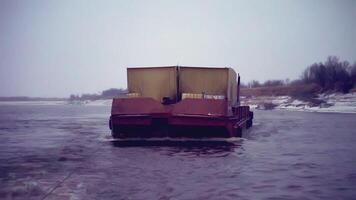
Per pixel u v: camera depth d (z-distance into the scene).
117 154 16.94
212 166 13.87
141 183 11.05
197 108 19.67
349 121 45.81
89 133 29.38
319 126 37.09
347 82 102.81
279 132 30.06
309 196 9.70
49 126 38.28
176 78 21.47
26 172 12.88
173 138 20.83
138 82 21.83
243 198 9.45
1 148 19.92
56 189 10.33
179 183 11.05
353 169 13.42
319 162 14.97
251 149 18.75
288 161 15.15
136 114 19.81
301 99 104.19
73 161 15.23
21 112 91.31
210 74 21.44
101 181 11.34
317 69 123.31
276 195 9.77
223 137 20.34
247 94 127.75
